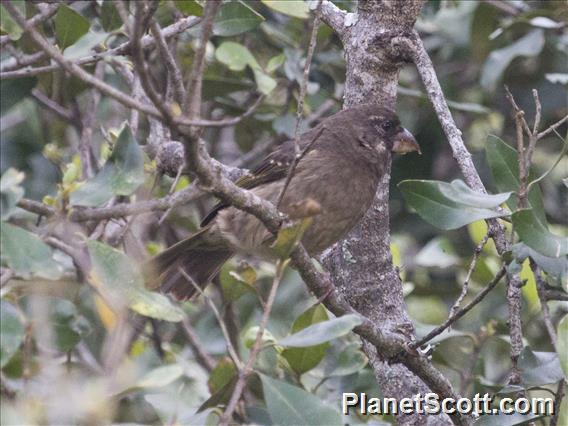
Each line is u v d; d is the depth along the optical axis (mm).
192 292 10594
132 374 8070
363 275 10211
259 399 10234
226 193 7730
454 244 14016
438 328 8594
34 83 10594
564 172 14539
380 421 10172
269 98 13547
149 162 10656
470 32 13992
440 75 14805
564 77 12477
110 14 9844
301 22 13641
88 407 7680
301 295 11961
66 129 14711
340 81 13984
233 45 11641
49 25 11281
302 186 10438
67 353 9000
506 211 8695
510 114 14602
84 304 10672
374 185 10648
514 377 8812
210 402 8070
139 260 10391
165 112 6730
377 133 10711
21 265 7016
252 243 10008
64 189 7750
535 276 8664
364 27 10531
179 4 8664
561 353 7992
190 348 12055
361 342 10172
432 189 8359
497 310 12625
